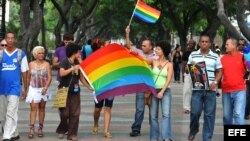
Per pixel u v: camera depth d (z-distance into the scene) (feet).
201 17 162.71
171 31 207.62
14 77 35.65
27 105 56.39
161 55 36.19
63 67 37.09
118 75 37.24
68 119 38.58
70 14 157.79
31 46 80.74
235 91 35.45
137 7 40.81
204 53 35.86
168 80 35.73
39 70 38.22
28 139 37.78
